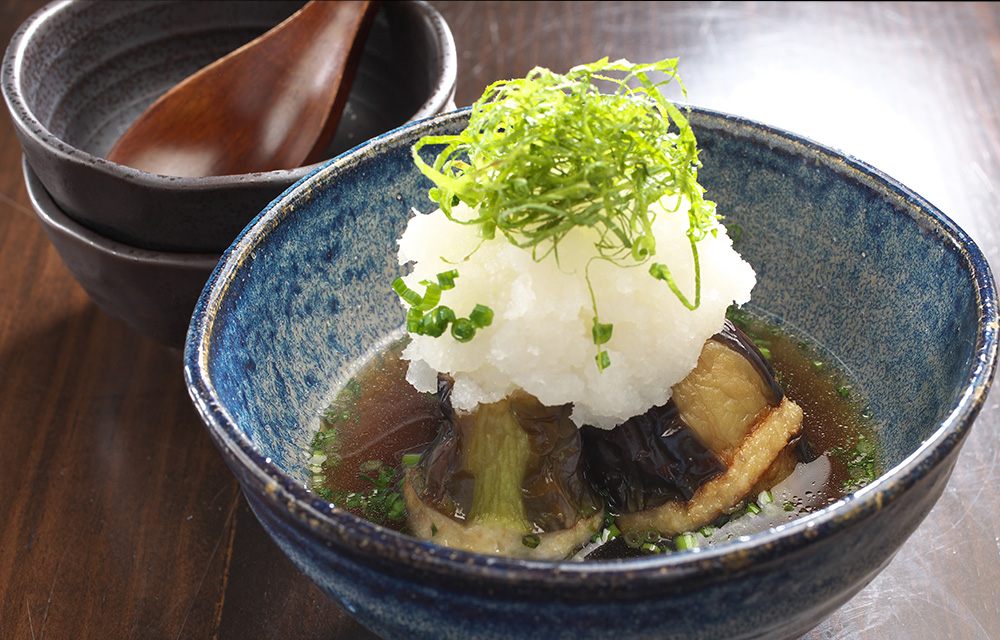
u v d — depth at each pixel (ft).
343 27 1.52
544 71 1.11
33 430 1.38
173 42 1.61
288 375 1.21
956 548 1.25
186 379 1.03
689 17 1.96
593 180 1.08
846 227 1.23
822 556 0.94
